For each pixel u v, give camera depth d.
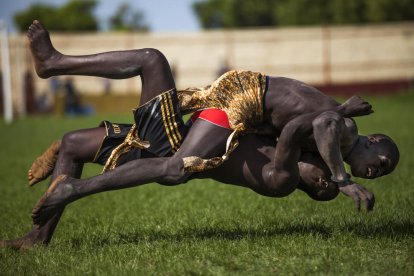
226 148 15.31
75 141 16.09
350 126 15.23
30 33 15.88
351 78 121.06
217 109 15.63
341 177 14.68
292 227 18.42
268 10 190.38
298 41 120.31
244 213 21.30
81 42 118.50
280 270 14.33
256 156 15.88
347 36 120.25
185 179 15.47
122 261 15.46
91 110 92.69
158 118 15.57
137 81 119.25
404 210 20.20
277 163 15.23
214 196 25.52
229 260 15.08
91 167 37.91
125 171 15.18
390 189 25.12
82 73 15.86
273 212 21.19
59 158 16.20
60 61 15.84
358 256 15.02
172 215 21.70
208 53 120.00
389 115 69.25
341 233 17.06
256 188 16.00
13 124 75.94
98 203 25.16
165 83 15.66
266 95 15.81
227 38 120.00
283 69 120.81
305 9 164.50
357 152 16.02
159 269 14.60
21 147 50.03
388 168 16.23
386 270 14.09
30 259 15.81
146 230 19.17
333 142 14.53
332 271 14.12
